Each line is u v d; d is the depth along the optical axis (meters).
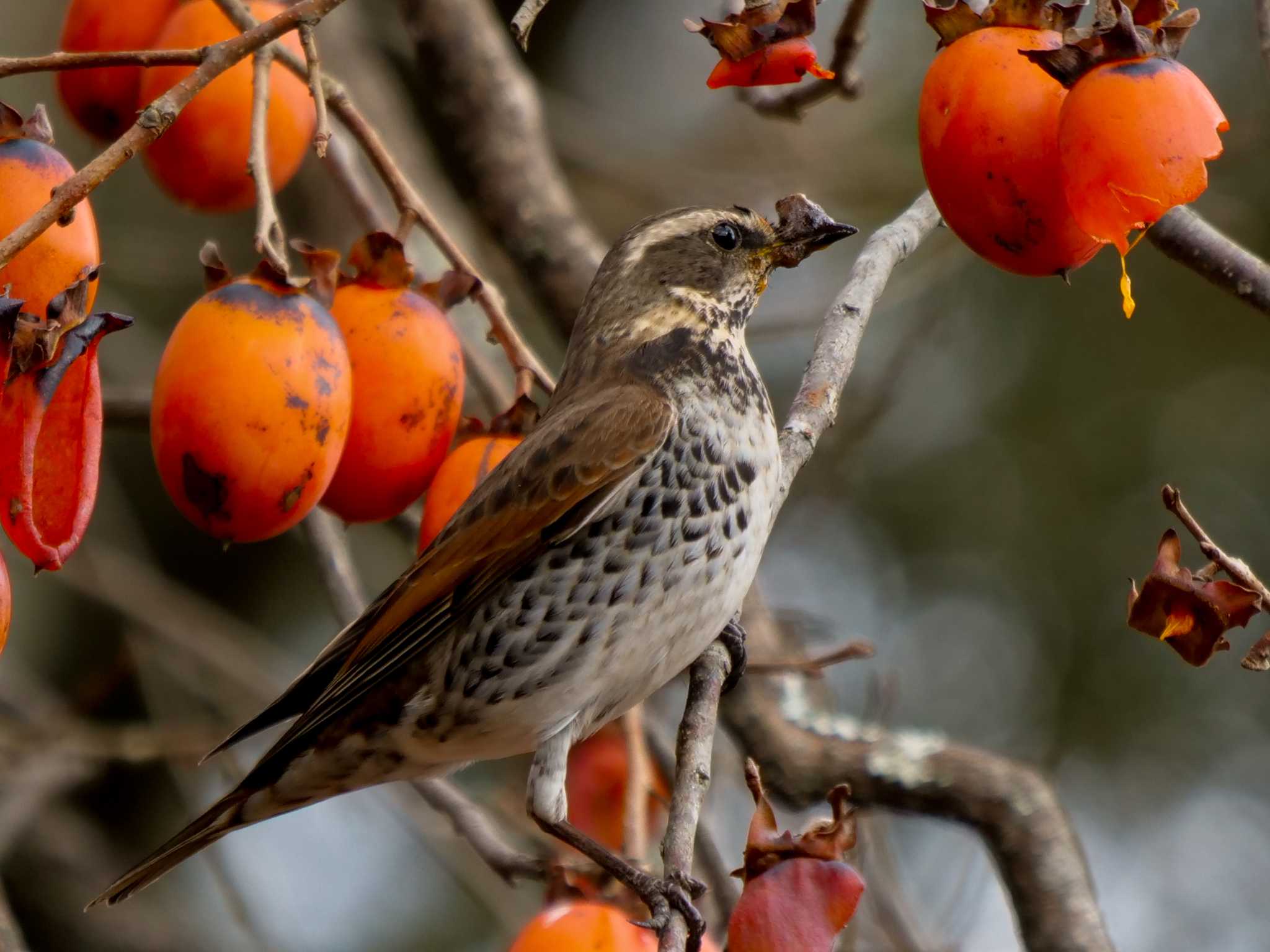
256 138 6.29
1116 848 13.39
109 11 7.43
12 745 10.98
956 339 13.68
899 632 13.62
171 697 12.85
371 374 6.64
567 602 7.42
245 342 6.04
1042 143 5.54
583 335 8.21
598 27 15.68
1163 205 5.11
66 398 5.29
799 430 7.59
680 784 6.54
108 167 5.17
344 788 7.93
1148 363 13.36
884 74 14.32
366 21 13.45
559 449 7.48
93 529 12.98
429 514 7.19
